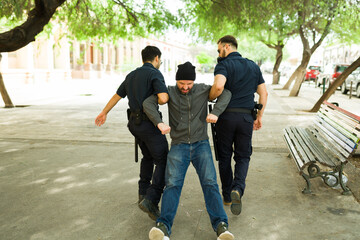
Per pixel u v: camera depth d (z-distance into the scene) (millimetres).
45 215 3402
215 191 2840
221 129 3295
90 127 8203
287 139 4922
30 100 14414
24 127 8188
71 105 12672
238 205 3037
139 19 12047
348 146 3781
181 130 2898
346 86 18328
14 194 3947
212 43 16172
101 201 3754
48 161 5289
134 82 3139
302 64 16516
